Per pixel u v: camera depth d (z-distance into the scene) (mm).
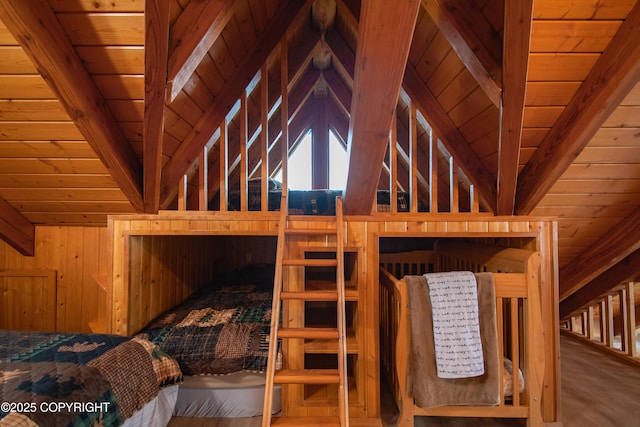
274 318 1512
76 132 1841
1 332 1696
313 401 2016
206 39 1526
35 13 1293
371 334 2035
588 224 2500
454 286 1737
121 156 1864
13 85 1600
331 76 3457
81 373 1295
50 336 1662
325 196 3137
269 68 2439
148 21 1313
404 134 2760
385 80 1348
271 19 2105
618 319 3658
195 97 1955
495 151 1980
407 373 1770
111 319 2064
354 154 1705
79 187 2293
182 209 2133
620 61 1458
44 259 2836
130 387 1444
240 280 3660
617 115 1715
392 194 2133
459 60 1756
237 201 3113
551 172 1864
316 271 3232
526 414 1764
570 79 1634
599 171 2039
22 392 1111
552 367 2002
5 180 2209
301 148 4473
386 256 3391
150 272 2383
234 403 1986
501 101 1617
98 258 2840
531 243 2098
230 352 1979
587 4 1390
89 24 1402
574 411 2061
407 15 1126
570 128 1723
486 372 1710
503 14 1470
